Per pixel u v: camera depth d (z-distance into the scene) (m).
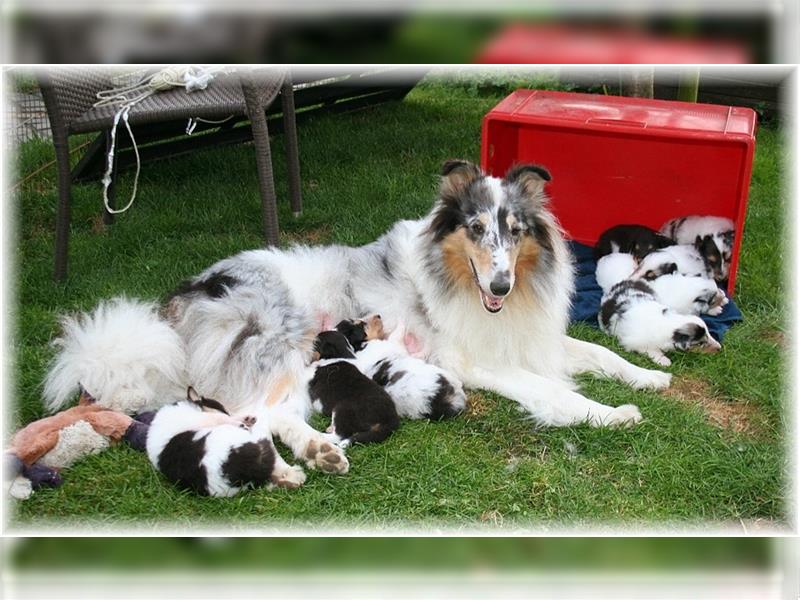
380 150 4.47
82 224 3.86
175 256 3.63
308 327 3.07
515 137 3.71
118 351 2.95
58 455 2.84
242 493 2.80
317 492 2.80
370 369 3.04
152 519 2.75
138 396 2.95
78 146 4.29
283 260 3.20
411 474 2.84
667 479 2.84
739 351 3.22
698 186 3.63
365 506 2.78
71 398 3.02
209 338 3.05
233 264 3.17
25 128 4.43
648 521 2.76
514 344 3.12
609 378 3.14
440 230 3.09
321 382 2.98
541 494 2.81
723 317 3.34
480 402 3.07
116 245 3.69
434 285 3.13
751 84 4.62
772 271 3.53
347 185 4.13
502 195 3.04
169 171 4.21
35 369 3.13
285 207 3.96
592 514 2.77
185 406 2.87
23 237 3.76
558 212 3.78
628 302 3.27
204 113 3.47
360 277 3.24
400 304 3.20
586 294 3.49
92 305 3.39
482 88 5.25
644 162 3.65
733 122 3.35
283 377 3.00
